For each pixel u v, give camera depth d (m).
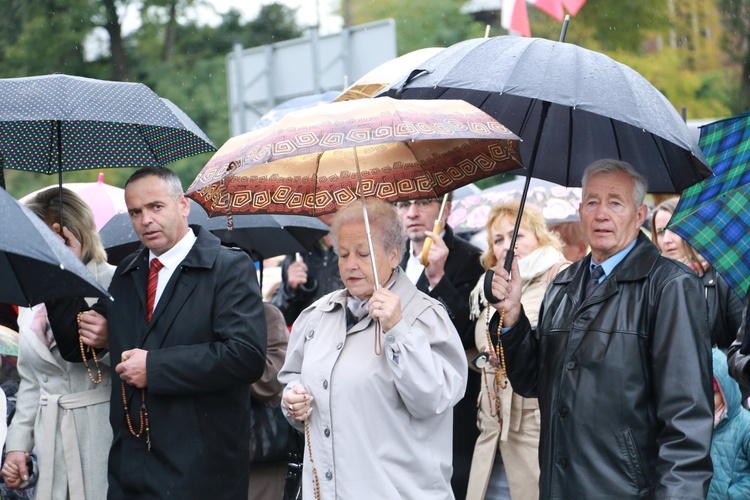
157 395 5.84
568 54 5.11
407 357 4.83
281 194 5.49
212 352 5.81
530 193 9.33
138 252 6.25
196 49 39.62
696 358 4.96
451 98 5.86
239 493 6.00
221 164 4.76
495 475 6.98
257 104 14.62
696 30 33.34
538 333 5.54
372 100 4.70
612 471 5.02
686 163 5.48
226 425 5.94
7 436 6.52
